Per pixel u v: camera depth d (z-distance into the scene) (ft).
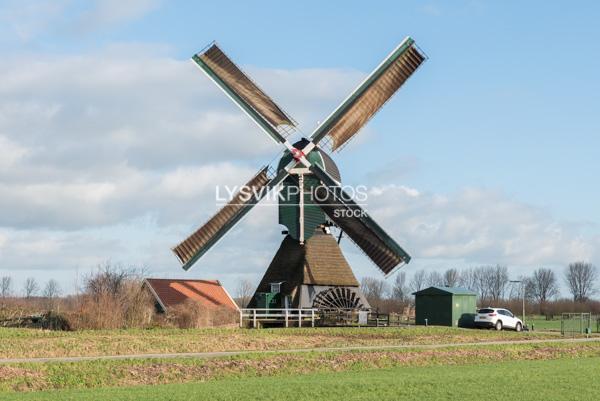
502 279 559.38
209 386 88.53
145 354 116.26
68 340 131.75
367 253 175.94
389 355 118.32
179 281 201.16
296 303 179.73
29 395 81.56
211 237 172.96
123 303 169.58
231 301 205.57
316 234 185.37
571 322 217.15
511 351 131.95
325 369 107.86
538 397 82.69
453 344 138.21
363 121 175.01
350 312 182.91
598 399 82.07
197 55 170.50
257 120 173.78
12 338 135.54
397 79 173.88
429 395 83.10
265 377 98.78
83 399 78.23
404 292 533.14
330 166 178.81
